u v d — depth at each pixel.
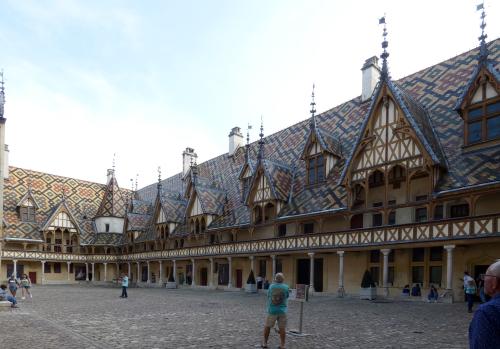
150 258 44.41
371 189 24.58
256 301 21.16
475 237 17.58
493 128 19.77
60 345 9.08
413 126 21.17
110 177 61.75
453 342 9.02
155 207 44.97
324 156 28.55
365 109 31.06
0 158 29.28
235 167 42.41
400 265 22.70
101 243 53.00
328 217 26.17
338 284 25.95
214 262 37.16
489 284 2.85
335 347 8.64
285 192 30.33
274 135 41.16
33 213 51.00
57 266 50.91
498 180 17.58
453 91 24.70
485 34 20.52
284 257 30.20
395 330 10.76
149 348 8.72
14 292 22.53
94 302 20.88
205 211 36.56
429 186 20.41
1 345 9.11
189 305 18.88
